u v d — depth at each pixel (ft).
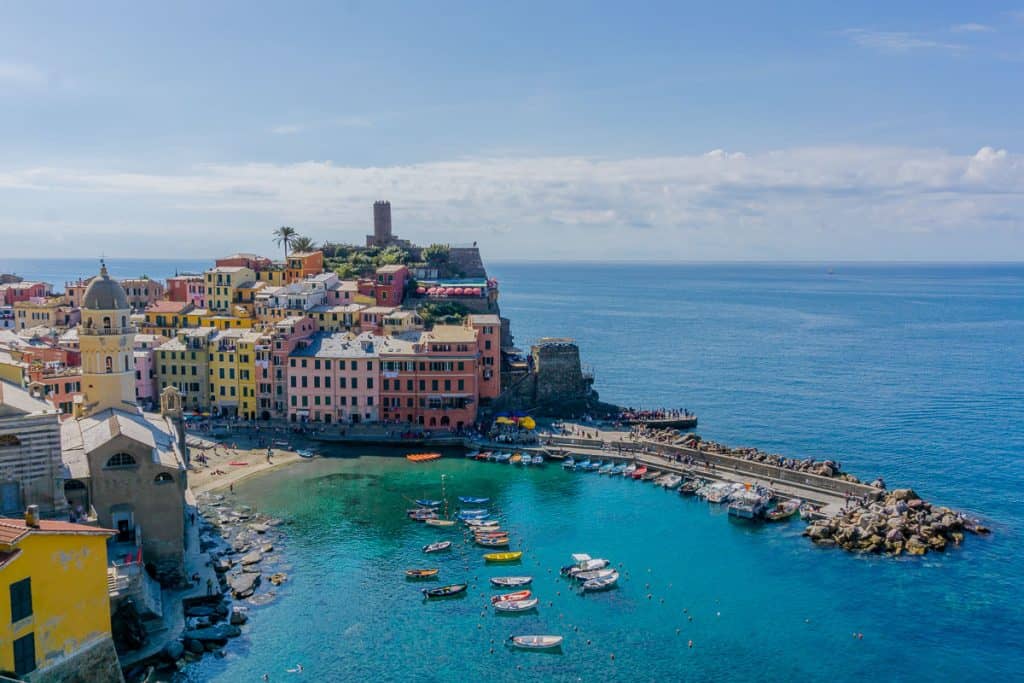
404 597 339.77
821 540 400.88
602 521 431.02
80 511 313.94
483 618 322.55
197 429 586.86
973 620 323.78
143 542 326.44
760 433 645.51
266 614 322.34
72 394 531.91
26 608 202.69
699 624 319.47
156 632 295.28
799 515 440.86
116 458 322.55
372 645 300.61
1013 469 540.93
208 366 625.41
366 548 390.21
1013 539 406.41
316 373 606.96
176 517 330.13
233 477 495.00
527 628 315.37
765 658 295.89
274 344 610.24
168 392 455.63
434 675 281.95
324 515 433.89
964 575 363.35
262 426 598.34
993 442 613.11
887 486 501.97
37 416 291.38
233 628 305.73
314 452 551.18
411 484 490.49
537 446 565.12
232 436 579.07
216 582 339.57
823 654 298.76
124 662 274.36
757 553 387.96
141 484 325.01
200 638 296.71
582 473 517.55
